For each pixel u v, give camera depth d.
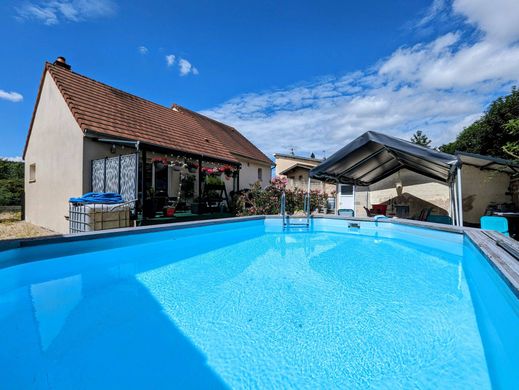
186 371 2.18
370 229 9.02
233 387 2.02
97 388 1.98
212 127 19.77
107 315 3.14
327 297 3.74
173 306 3.42
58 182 9.59
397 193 13.28
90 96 10.23
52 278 4.44
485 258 3.97
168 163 11.30
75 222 7.07
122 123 10.12
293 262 5.64
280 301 3.60
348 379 2.10
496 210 9.65
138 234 6.17
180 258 5.93
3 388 1.97
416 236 7.54
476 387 2.00
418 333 2.77
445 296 3.79
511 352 2.46
